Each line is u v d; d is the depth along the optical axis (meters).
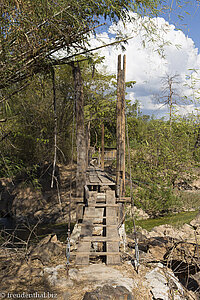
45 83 4.57
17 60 3.29
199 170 12.15
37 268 3.51
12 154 6.98
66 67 10.85
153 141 10.84
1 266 3.57
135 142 14.07
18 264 3.63
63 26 3.34
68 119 11.03
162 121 10.72
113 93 13.70
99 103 13.22
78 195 4.71
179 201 9.88
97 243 4.41
